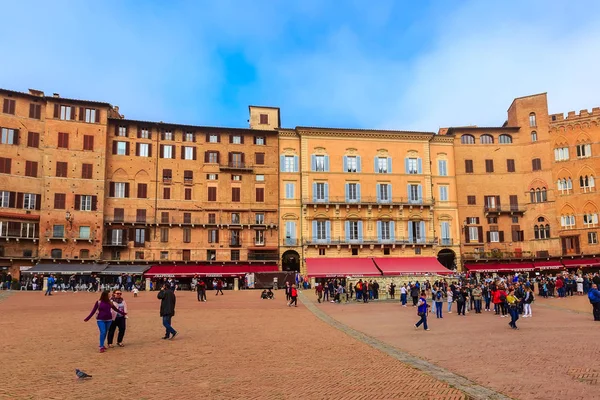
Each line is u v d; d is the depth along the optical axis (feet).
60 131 241.76
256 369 56.39
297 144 272.92
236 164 265.95
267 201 265.34
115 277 232.73
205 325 97.60
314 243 258.37
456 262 271.28
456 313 125.29
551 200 276.41
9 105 233.35
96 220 240.53
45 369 55.42
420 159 278.87
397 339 80.94
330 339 80.79
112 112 267.39
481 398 43.65
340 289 164.66
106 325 67.36
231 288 240.32
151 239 250.16
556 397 43.45
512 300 92.94
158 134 260.42
